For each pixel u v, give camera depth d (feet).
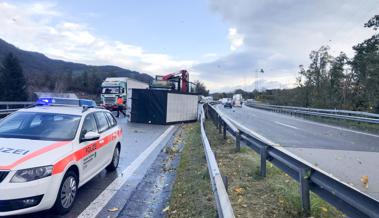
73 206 17.25
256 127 61.87
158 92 68.95
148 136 47.47
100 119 23.76
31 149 15.84
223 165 25.66
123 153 32.89
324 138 47.47
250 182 20.86
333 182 12.59
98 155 21.47
